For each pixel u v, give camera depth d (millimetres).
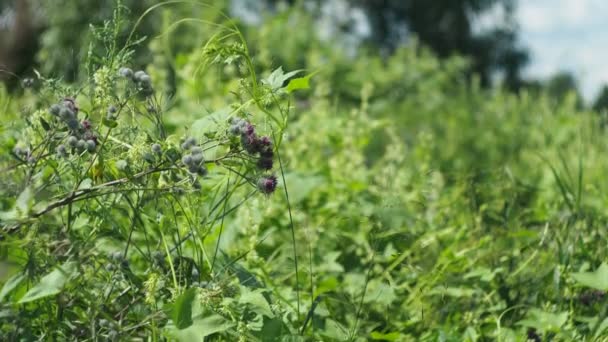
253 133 2230
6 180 2264
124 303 2254
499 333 2697
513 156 7332
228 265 2486
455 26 30875
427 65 13148
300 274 3105
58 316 2156
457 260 3225
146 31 8289
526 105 9484
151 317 2104
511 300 3117
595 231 3381
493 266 3342
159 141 2234
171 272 2355
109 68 2293
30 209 2039
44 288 2012
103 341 2148
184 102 4867
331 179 4285
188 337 2035
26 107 2387
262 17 12078
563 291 2957
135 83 2266
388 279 3051
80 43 8828
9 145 2643
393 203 2945
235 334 2160
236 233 3189
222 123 2291
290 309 2697
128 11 2389
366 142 4938
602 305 2891
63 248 2143
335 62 11188
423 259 3496
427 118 10414
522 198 3975
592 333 2707
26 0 10109
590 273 2707
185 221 2475
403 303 3168
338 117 5129
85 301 2201
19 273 2098
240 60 2422
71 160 2227
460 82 13961
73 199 2201
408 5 30703
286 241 3541
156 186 2268
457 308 3121
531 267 3297
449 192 4199
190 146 2152
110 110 2281
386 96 11859
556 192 4445
